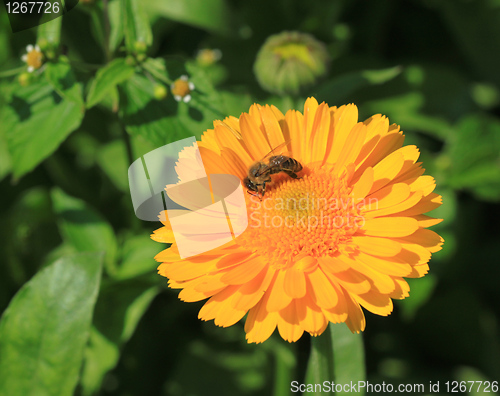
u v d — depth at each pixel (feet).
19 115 0.91
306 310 0.81
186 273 0.82
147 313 1.09
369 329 1.12
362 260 0.82
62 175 1.13
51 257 1.06
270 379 1.06
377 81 0.99
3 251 1.06
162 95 0.90
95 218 0.99
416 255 0.81
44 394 0.90
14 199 1.13
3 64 1.08
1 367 0.90
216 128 0.87
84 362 0.95
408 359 1.11
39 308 0.90
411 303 1.04
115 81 0.89
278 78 1.03
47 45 0.90
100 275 0.90
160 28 1.15
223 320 0.80
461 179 1.09
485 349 1.09
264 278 0.83
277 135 0.88
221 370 1.07
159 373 1.08
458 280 1.12
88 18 1.15
